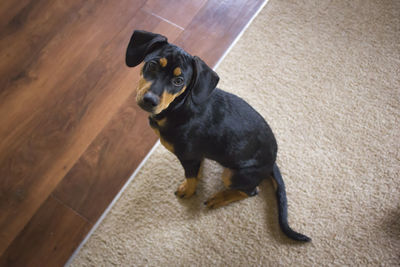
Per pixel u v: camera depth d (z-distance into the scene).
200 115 0.99
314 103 1.28
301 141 1.24
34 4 1.37
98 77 1.30
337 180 1.20
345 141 1.24
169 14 1.38
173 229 1.16
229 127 1.02
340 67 1.32
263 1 1.40
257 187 1.19
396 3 1.38
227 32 1.36
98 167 1.21
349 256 1.13
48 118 1.25
